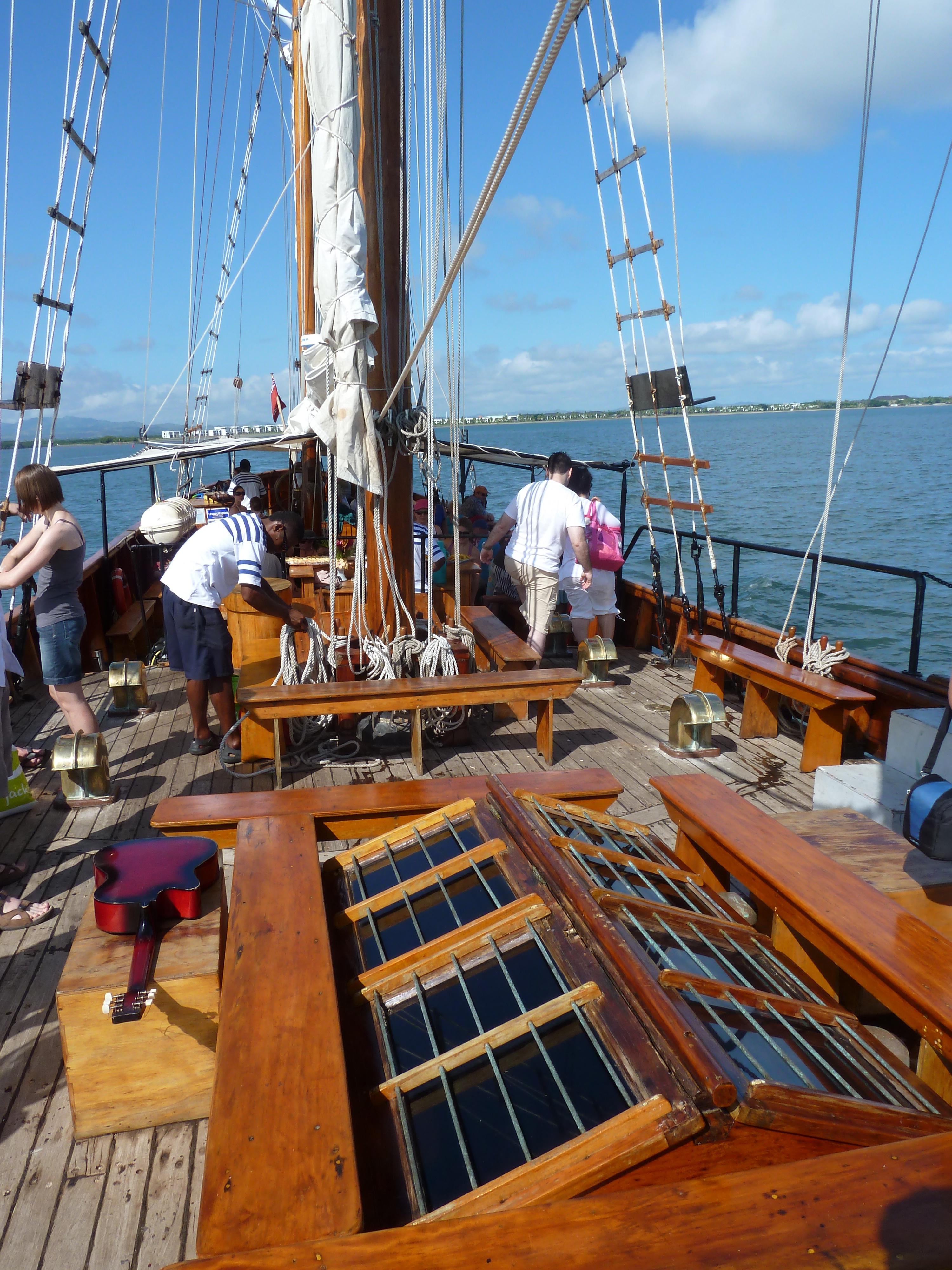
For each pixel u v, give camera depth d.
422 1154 1.58
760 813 2.92
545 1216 1.19
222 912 2.50
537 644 5.93
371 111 4.64
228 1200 1.42
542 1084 1.64
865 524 25.02
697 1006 1.82
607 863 2.46
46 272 6.79
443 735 5.14
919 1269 1.10
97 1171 2.20
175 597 4.77
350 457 4.75
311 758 4.93
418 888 2.46
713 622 6.63
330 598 6.11
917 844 2.20
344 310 4.54
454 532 5.16
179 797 3.63
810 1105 1.45
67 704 4.48
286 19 8.66
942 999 1.94
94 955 2.34
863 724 5.12
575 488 6.62
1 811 4.21
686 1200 1.21
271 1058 1.75
